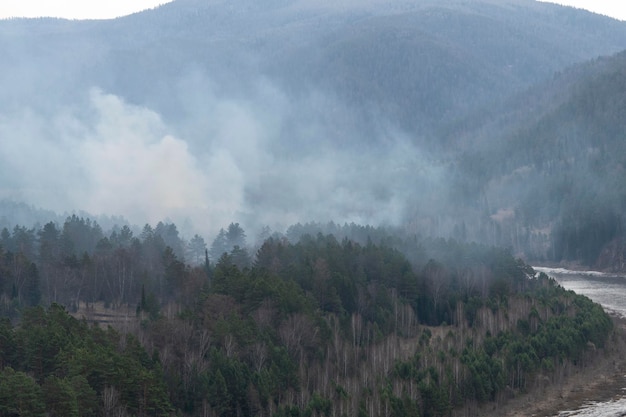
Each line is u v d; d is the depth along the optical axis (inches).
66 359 6958.7
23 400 6161.4
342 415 7027.6
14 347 7234.3
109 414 6624.0
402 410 7253.9
